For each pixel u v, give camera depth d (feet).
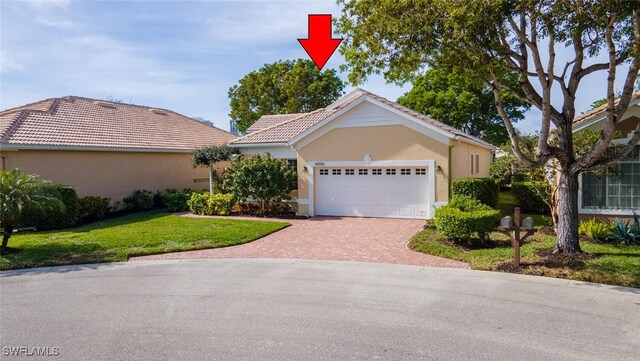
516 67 32.42
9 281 28.86
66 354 17.38
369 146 55.16
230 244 39.58
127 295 25.29
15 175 37.42
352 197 57.31
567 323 20.01
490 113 120.16
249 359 16.74
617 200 43.06
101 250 37.40
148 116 86.17
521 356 16.76
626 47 29.45
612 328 19.36
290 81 135.74
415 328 19.69
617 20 28.45
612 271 27.71
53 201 38.40
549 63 30.48
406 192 54.19
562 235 32.86
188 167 80.38
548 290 25.09
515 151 32.73
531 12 27.14
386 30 30.86
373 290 25.63
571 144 32.48
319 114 71.20
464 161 62.13
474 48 28.58
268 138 64.44
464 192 48.62
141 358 16.97
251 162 60.59
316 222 52.95
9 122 57.72
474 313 21.50
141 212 67.05
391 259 33.53
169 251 37.11
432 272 29.60
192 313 22.03
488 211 38.09
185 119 96.27
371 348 17.62
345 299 24.00
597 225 38.99
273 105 142.41
